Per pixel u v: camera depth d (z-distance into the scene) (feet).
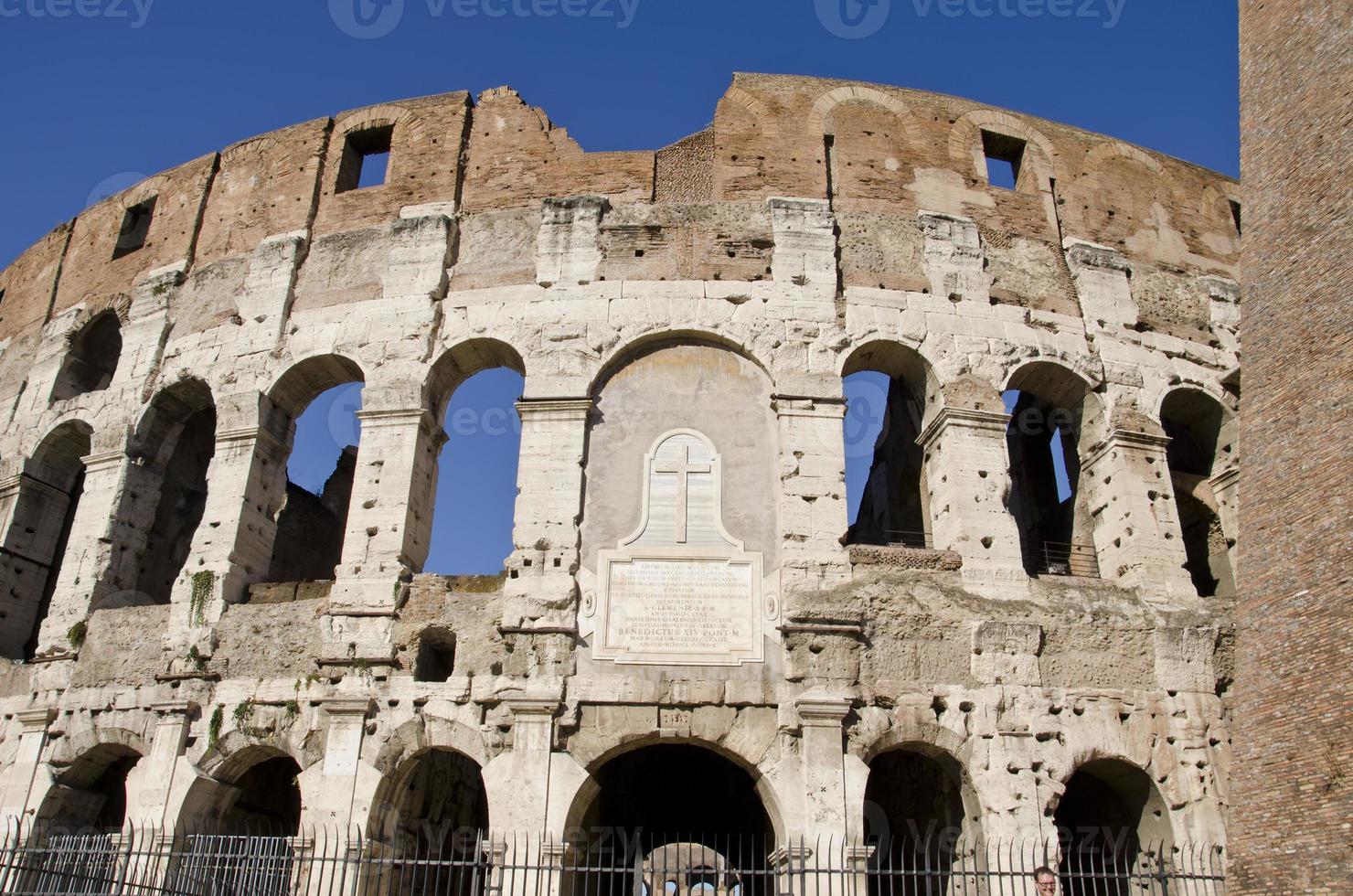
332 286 103.86
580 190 104.99
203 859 84.28
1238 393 104.94
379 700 84.38
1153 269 109.29
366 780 81.76
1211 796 83.97
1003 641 85.81
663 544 87.81
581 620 84.79
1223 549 103.96
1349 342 76.28
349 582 88.89
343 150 113.80
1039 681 85.20
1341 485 74.02
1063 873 75.61
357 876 69.92
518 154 108.06
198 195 117.08
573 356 94.94
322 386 104.06
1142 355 103.14
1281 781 73.15
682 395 94.32
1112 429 98.43
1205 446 108.37
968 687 84.07
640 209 102.58
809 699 80.94
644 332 95.76
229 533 94.43
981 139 111.96
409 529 91.35
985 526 91.04
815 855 76.95
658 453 91.66
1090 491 100.32
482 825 105.70
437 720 82.79
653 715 81.71
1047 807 81.25
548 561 86.63
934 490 95.61
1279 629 76.48
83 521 102.47
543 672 82.64
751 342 95.55
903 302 99.45
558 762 80.18
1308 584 74.79
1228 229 116.16
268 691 86.63
